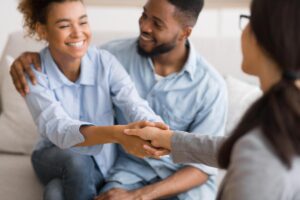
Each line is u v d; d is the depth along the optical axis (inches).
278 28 35.6
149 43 69.1
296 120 35.8
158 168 70.8
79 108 68.5
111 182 70.0
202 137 54.0
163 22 67.4
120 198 65.2
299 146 35.8
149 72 72.1
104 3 123.0
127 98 67.2
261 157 36.2
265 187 35.6
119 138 60.4
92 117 68.8
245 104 83.2
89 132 61.5
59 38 62.4
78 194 65.5
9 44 92.4
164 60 71.3
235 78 89.1
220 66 90.2
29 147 84.4
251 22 37.8
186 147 54.5
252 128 37.9
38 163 70.4
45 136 66.6
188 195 69.2
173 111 71.2
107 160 71.7
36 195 72.4
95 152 65.1
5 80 88.0
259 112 38.0
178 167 71.1
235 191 36.5
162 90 70.9
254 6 37.2
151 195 66.0
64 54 64.7
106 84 68.2
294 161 36.2
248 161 36.4
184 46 71.6
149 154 59.1
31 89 64.8
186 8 67.7
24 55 67.1
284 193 35.7
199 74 71.2
